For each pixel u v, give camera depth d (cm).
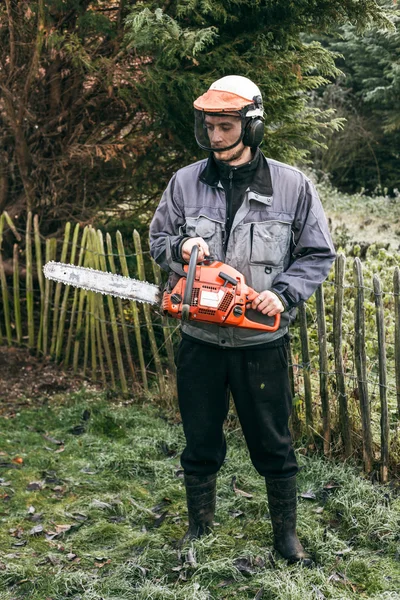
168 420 416
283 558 276
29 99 473
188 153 465
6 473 352
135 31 383
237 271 240
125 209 502
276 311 238
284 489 270
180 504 323
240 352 255
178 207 257
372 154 1247
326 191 1096
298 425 373
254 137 237
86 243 453
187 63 431
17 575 268
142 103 446
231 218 246
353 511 306
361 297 329
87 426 404
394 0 429
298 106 464
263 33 428
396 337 328
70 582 262
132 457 367
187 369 264
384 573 269
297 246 253
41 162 489
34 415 422
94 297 450
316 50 435
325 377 350
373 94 1094
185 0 399
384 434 329
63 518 313
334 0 422
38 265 479
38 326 526
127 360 489
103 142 474
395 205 1009
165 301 245
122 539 297
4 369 477
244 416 264
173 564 275
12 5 436
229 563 271
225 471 351
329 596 254
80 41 438
